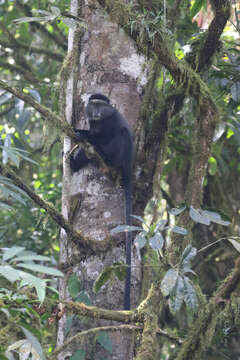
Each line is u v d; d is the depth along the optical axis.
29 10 10.85
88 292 5.72
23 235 9.27
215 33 6.51
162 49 5.87
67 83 6.64
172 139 9.36
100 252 5.83
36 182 9.82
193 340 4.88
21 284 4.05
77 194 6.24
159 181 6.55
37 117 11.13
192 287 4.29
